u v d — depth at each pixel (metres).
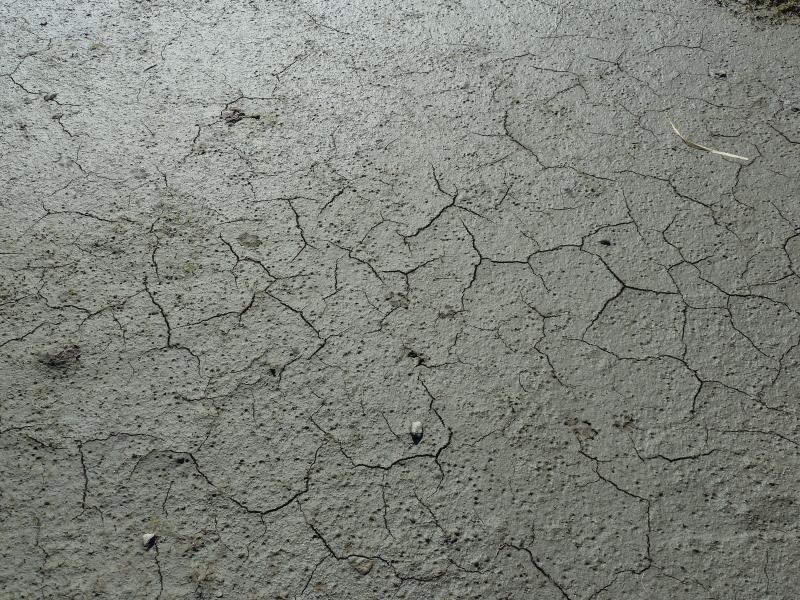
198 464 0.99
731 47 1.46
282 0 1.55
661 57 1.44
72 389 1.04
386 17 1.52
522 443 1.01
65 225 1.20
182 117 1.34
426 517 0.96
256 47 1.46
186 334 1.09
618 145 1.31
